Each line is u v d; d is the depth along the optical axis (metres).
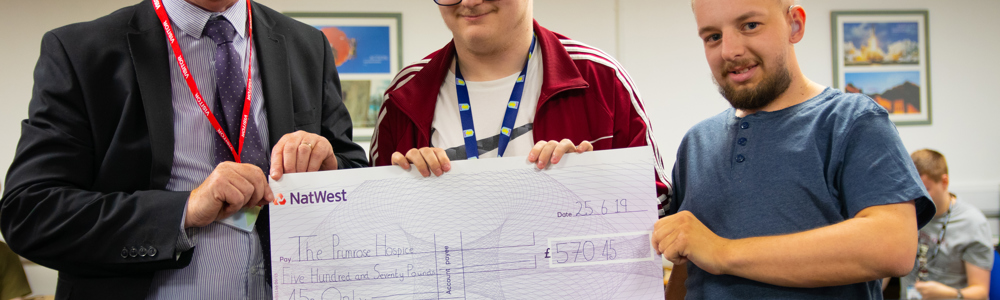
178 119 1.14
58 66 1.08
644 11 3.93
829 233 0.90
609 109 1.25
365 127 3.76
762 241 0.93
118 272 1.06
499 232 1.05
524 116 1.24
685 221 0.98
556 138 1.23
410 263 1.05
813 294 0.96
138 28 1.16
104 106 1.09
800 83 1.05
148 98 1.10
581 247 1.04
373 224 1.05
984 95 4.12
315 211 1.05
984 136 4.12
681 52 3.96
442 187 1.06
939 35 4.09
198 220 1.01
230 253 1.12
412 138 1.30
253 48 1.25
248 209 1.10
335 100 1.38
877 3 4.07
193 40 1.18
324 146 1.10
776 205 0.97
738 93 1.01
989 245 2.94
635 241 1.04
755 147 1.02
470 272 1.04
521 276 1.04
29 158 1.04
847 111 0.98
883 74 4.06
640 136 1.24
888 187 0.90
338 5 3.75
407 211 1.06
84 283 1.08
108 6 3.67
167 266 1.03
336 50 3.74
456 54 1.31
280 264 1.04
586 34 3.90
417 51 3.81
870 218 0.90
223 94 1.17
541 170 1.05
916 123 4.08
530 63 1.29
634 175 1.05
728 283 1.02
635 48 3.93
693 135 1.17
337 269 1.04
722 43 0.99
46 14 3.63
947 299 2.86
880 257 0.87
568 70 1.25
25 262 3.60
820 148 0.98
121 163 1.08
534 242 1.05
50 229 1.00
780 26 0.98
